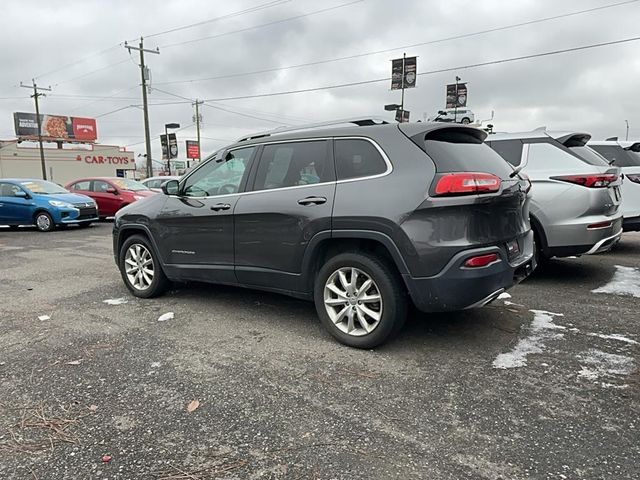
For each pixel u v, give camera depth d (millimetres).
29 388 3049
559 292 5062
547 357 3369
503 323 4094
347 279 3658
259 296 5137
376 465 2215
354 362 3365
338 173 3648
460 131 3658
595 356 3373
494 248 3293
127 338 3936
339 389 2965
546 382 2992
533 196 5266
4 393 2986
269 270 4023
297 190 3822
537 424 2521
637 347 3521
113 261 7766
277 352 3578
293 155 3959
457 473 2146
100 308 4852
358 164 3576
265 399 2857
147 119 29844
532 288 5234
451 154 3398
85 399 2895
